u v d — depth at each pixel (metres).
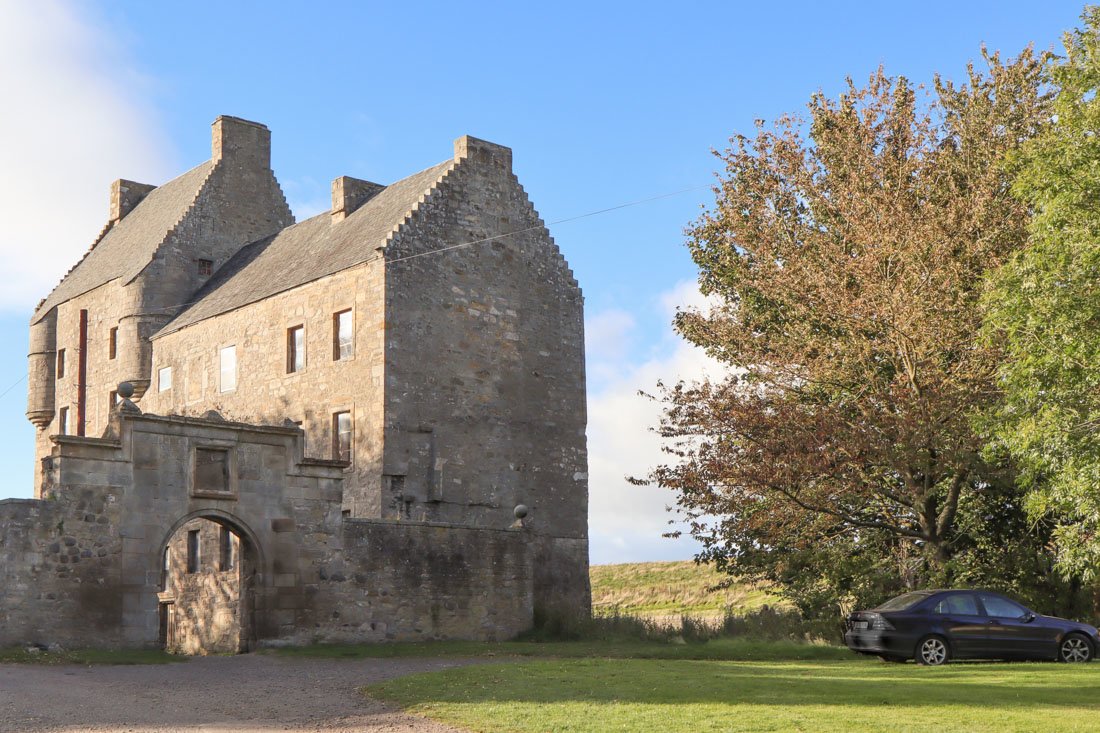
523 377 40.41
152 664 24.11
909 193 33.44
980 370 29.59
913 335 30.22
